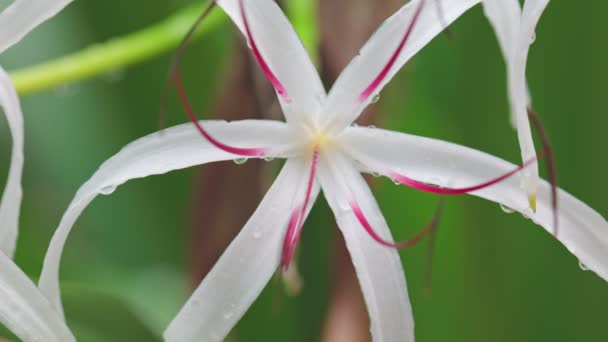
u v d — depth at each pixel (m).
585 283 0.83
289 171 0.67
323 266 0.83
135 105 0.91
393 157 0.67
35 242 0.89
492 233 0.85
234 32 0.82
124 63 0.83
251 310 0.84
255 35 0.67
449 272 0.86
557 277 0.83
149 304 0.91
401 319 0.67
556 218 0.66
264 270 0.67
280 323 0.83
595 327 0.82
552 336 0.83
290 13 0.79
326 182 0.67
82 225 0.92
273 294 0.83
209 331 0.67
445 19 0.67
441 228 0.86
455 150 0.67
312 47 0.79
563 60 0.83
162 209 0.91
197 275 0.85
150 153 0.66
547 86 0.84
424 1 0.67
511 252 0.84
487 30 0.85
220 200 0.84
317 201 0.83
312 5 0.79
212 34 0.90
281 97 0.67
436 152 0.67
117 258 0.91
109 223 0.92
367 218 0.67
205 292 0.67
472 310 0.85
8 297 0.67
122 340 0.74
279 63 0.67
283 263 0.67
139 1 0.90
